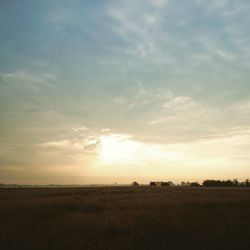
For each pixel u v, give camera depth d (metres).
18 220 16.45
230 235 12.36
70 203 24.62
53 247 10.77
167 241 11.57
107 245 10.90
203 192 48.94
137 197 34.28
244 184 134.00
